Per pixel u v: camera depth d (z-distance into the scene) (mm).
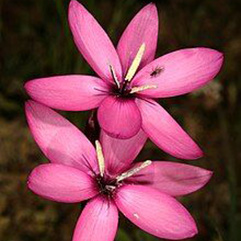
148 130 164
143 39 174
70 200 158
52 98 161
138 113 162
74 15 166
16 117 257
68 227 238
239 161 263
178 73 170
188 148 160
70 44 250
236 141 268
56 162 164
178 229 157
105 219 160
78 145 165
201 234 243
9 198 240
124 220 239
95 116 166
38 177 153
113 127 156
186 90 169
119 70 172
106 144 168
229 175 235
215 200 251
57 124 164
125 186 165
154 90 170
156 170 168
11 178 244
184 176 166
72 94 164
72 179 161
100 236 157
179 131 164
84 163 166
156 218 159
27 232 235
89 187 163
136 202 162
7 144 250
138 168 164
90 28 170
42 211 239
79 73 250
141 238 211
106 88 168
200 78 168
